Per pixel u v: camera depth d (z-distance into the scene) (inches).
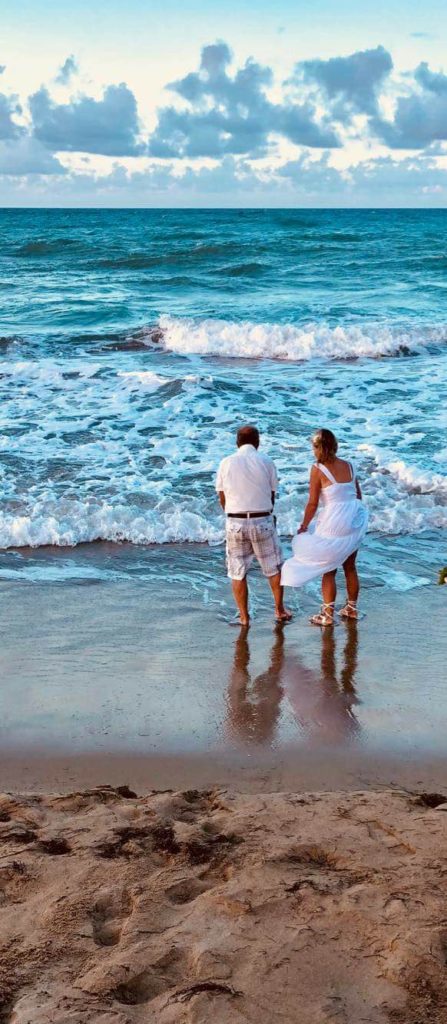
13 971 107.1
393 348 701.9
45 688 215.0
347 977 103.9
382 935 111.1
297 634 252.5
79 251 1611.7
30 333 770.8
